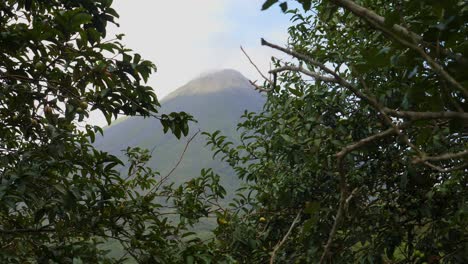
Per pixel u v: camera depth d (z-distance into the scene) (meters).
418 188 4.25
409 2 1.05
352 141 4.12
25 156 3.25
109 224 3.92
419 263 4.16
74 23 3.15
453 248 4.02
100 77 3.58
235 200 5.12
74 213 3.63
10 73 3.50
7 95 3.65
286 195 4.61
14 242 4.11
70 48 3.35
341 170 1.04
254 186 5.20
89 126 3.89
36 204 3.17
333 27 3.94
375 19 0.99
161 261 3.80
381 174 4.47
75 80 3.45
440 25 1.03
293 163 4.54
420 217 4.34
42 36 3.16
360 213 4.25
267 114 4.94
